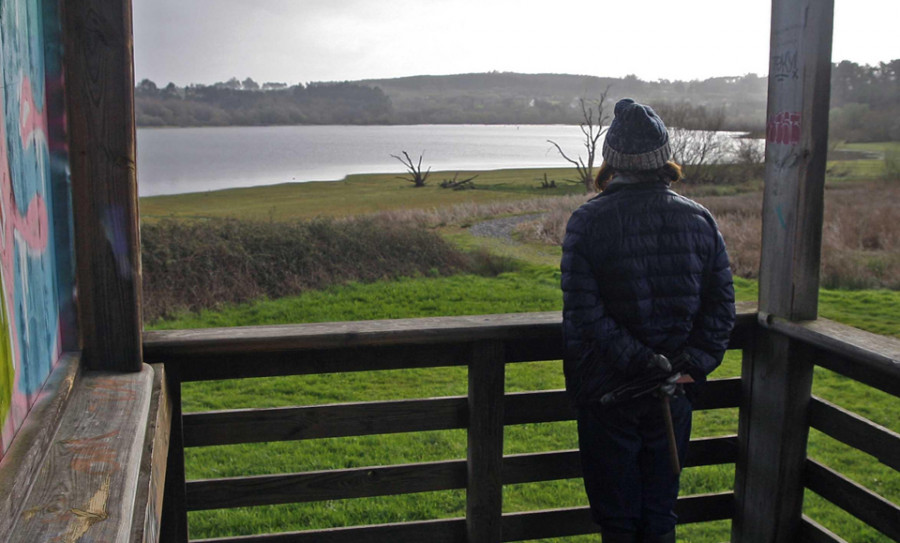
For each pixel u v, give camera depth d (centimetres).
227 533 444
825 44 230
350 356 235
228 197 3484
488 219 2555
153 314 1445
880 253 1766
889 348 207
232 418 233
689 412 213
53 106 190
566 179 4028
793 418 247
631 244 197
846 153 2897
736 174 2811
